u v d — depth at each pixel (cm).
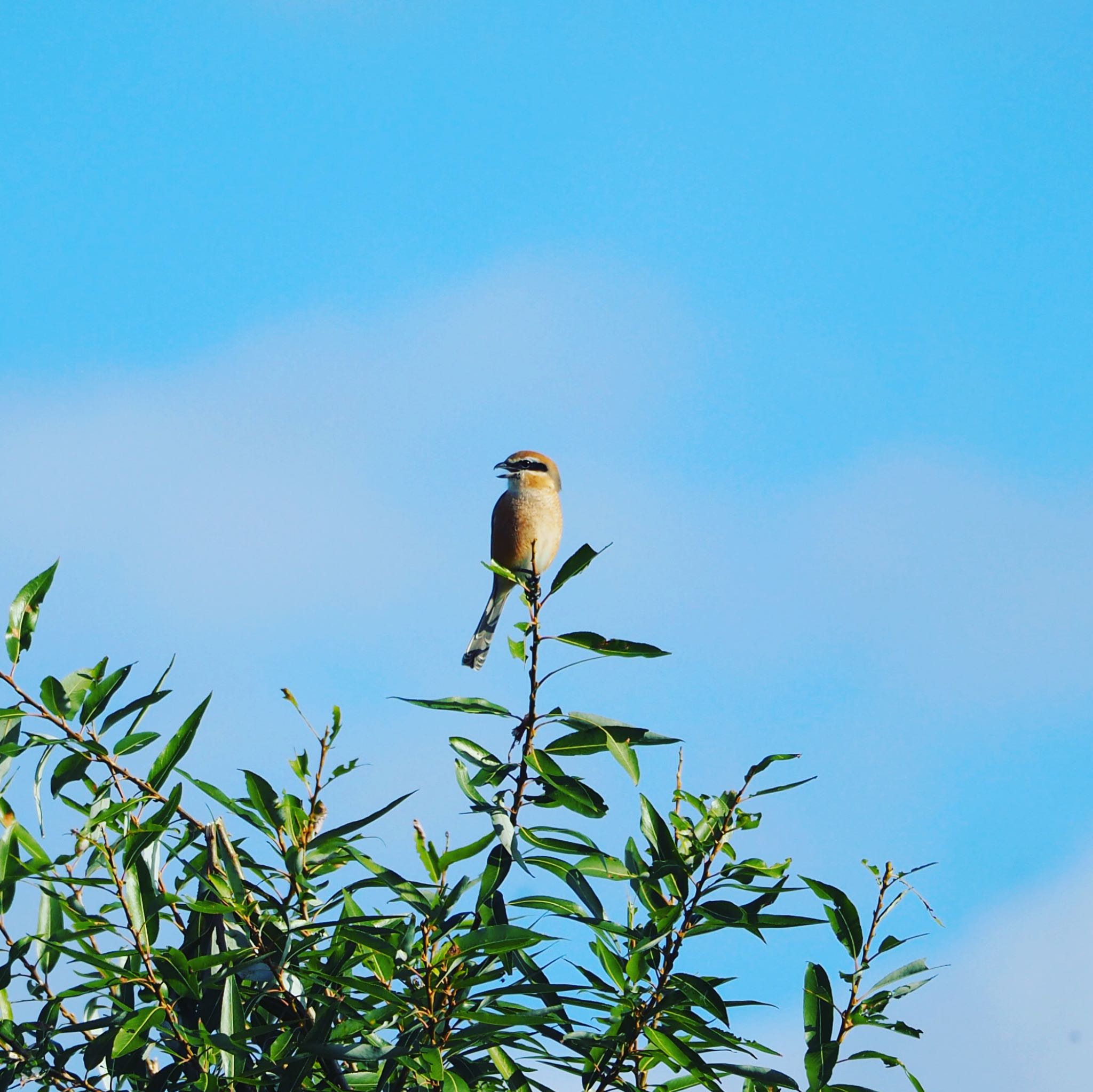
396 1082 918
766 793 945
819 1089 911
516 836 943
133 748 923
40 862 902
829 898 924
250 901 920
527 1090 950
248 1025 930
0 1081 870
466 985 901
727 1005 930
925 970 930
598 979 955
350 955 943
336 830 920
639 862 1007
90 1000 978
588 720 978
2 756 891
